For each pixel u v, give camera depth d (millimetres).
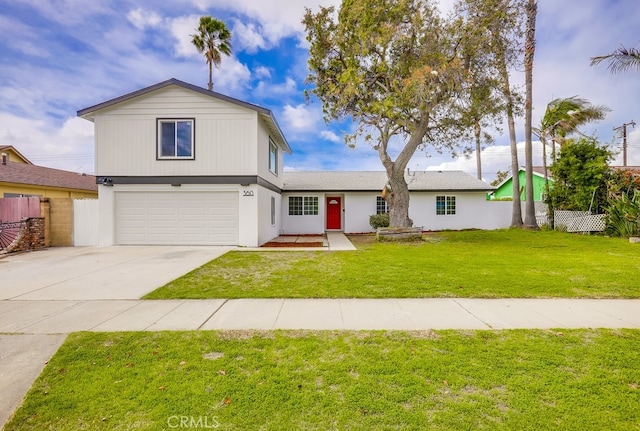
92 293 5977
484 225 19062
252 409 2566
